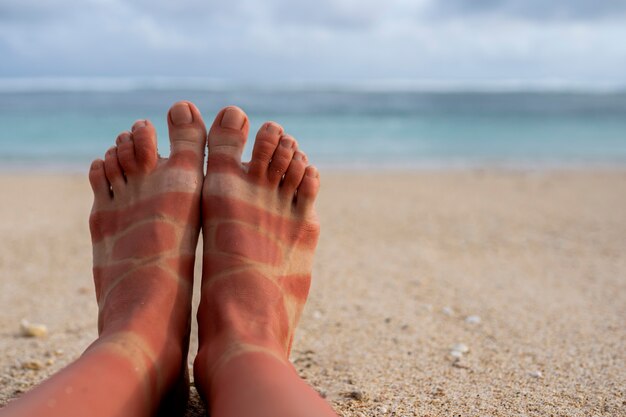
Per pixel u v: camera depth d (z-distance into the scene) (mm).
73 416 251
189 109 493
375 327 544
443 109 4777
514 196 1356
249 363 306
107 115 3920
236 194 455
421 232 976
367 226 1017
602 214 1150
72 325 565
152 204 438
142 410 295
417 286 677
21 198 1277
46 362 472
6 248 861
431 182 1565
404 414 371
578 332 530
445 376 434
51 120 3543
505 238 941
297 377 300
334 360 469
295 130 3121
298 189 473
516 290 668
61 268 768
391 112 4410
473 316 575
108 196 457
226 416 267
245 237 431
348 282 687
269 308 389
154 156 466
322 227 1003
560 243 913
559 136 2975
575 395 400
